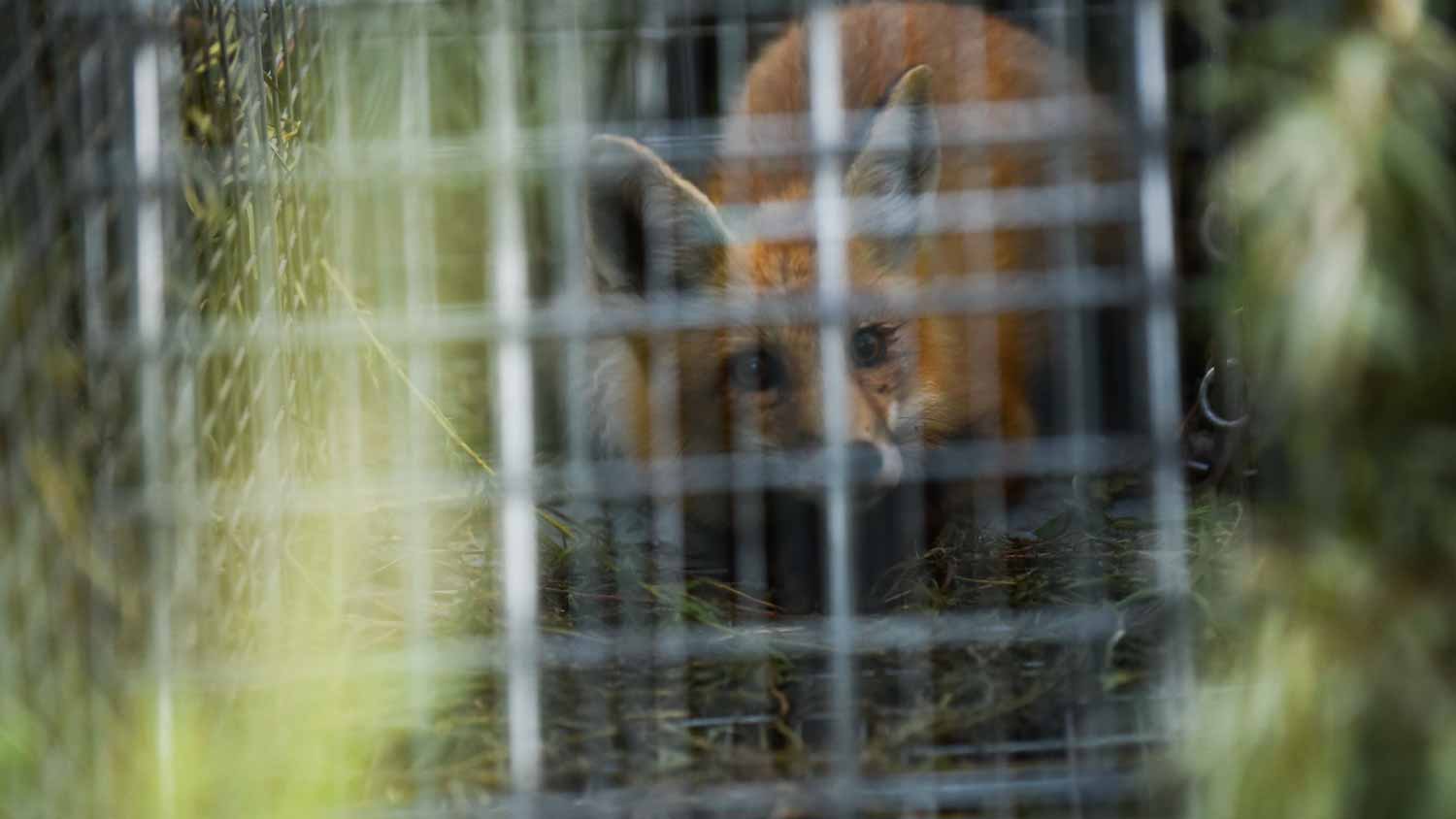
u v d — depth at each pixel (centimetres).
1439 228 382
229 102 588
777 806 447
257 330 606
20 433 475
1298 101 387
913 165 721
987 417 761
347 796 456
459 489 708
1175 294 441
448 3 867
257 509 573
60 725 448
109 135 495
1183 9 484
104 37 489
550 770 471
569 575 668
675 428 723
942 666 527
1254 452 463
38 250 495
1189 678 453
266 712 466
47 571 469
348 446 720
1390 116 379
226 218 587
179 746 443
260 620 552
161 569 455
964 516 724
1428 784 383
